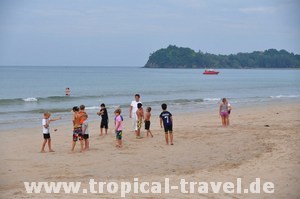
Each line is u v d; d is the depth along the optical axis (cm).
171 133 1412
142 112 1582
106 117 1681
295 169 1006
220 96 4684
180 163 1120
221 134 1611
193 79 10725
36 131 1902
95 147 1392
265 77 13138
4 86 6406
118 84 7500
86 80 9119
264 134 1586
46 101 3856
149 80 9688
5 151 1342
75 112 1330
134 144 1430
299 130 1705
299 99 4216
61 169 1067
